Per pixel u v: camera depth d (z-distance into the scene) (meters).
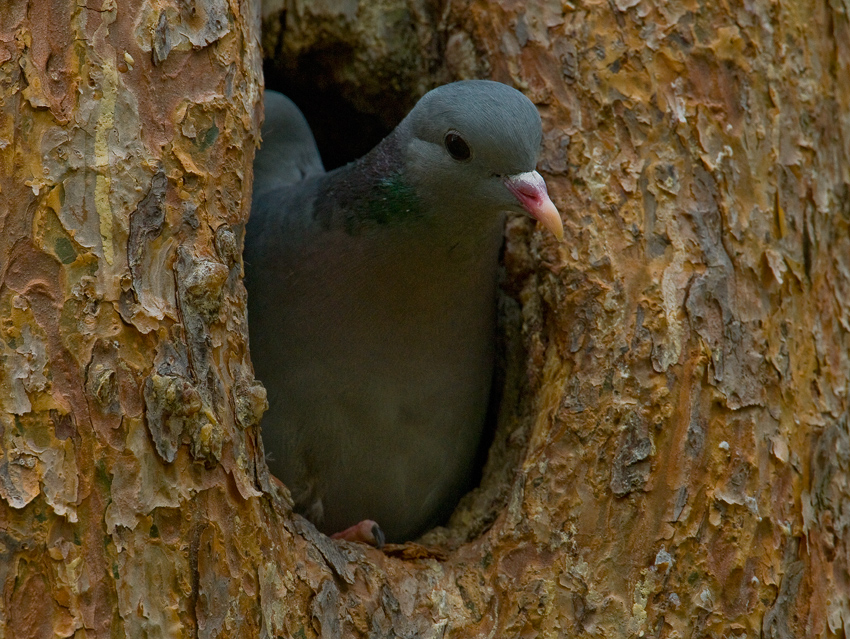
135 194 5.89
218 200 6.33
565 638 6.70
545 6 7.94
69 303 5.63
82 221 5.73
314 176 8.20
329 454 7.67
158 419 5.71
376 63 9.18
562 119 7.70
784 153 7.79
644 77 7.66
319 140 10.95
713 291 7.25
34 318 5.56
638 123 7.58
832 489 7.47
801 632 7.02
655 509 6.86
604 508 6.89
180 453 5.77
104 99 5.91
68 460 5.50
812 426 7.44
